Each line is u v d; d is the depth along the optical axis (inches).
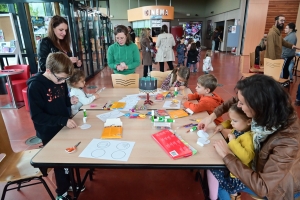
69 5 170.6
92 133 51.1
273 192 35.7
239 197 49.6
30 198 65.3
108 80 228.1
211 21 587.8
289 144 32.8
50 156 41.6
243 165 36.3
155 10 505.7
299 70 242.2
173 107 69.4
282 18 148.6
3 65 187.9
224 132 62.2
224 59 369.1
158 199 64.8
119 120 56.9
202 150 43.4
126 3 600.7
